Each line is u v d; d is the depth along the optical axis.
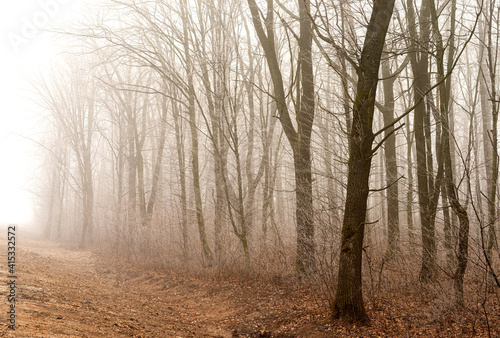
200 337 7.47
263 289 10.48
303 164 10.73
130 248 18.16
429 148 9.07
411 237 10.38
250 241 13.52
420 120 9.43
